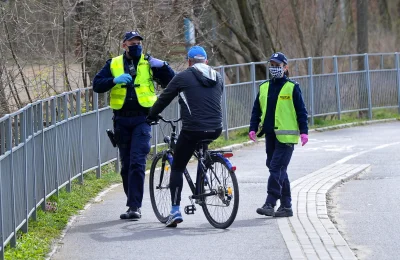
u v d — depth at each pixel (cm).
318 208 2270
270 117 2158
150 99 2164
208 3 4366
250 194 2548
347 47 6297
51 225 2058
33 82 3253
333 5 5638
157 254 1775
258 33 5362
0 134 1720
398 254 1759
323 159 3325
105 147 2877
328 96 4844
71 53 3338
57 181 2347
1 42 3206
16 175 1855
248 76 5203
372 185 2700
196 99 1994
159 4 3525
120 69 2161
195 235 1956
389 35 7094
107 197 2503
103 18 3322
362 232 1989
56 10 3262
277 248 1808
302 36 5562
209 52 4856
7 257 1697
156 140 3288
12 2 3262
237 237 1923
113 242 1897
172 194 2052
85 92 2733
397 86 5347
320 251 1758
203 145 2042
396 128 4612
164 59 3569
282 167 2155
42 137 2170
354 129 4609
